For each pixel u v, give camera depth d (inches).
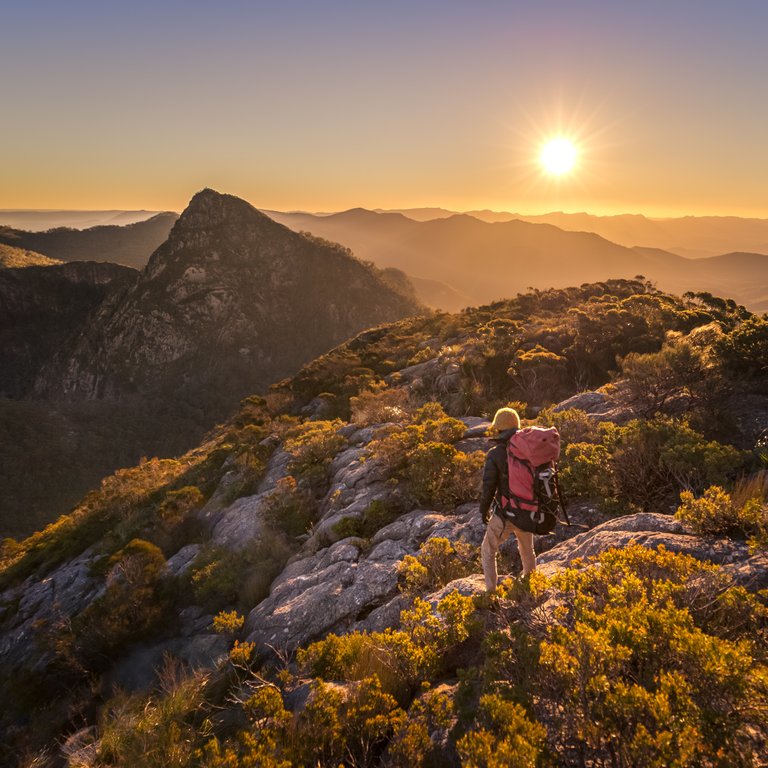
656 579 126.0
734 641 103.1
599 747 82.7
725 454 212.5
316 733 111.0
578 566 161.8
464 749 84.3
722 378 316.8
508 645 114.1
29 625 596.7
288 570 345.4
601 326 868.6
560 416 324.2
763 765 74.3
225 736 172.1
